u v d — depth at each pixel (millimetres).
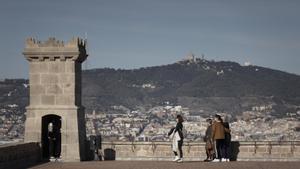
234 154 30297
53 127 31422
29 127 29891
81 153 30156
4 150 23375
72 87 29953
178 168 24422
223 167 24875
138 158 31016
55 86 29984
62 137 29703
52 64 30094
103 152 31234
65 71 30000
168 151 30766
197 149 30703
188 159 30672
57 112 29875
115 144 31219
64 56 29797
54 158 29750
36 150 28969
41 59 30000
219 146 29078
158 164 26812
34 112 29922
